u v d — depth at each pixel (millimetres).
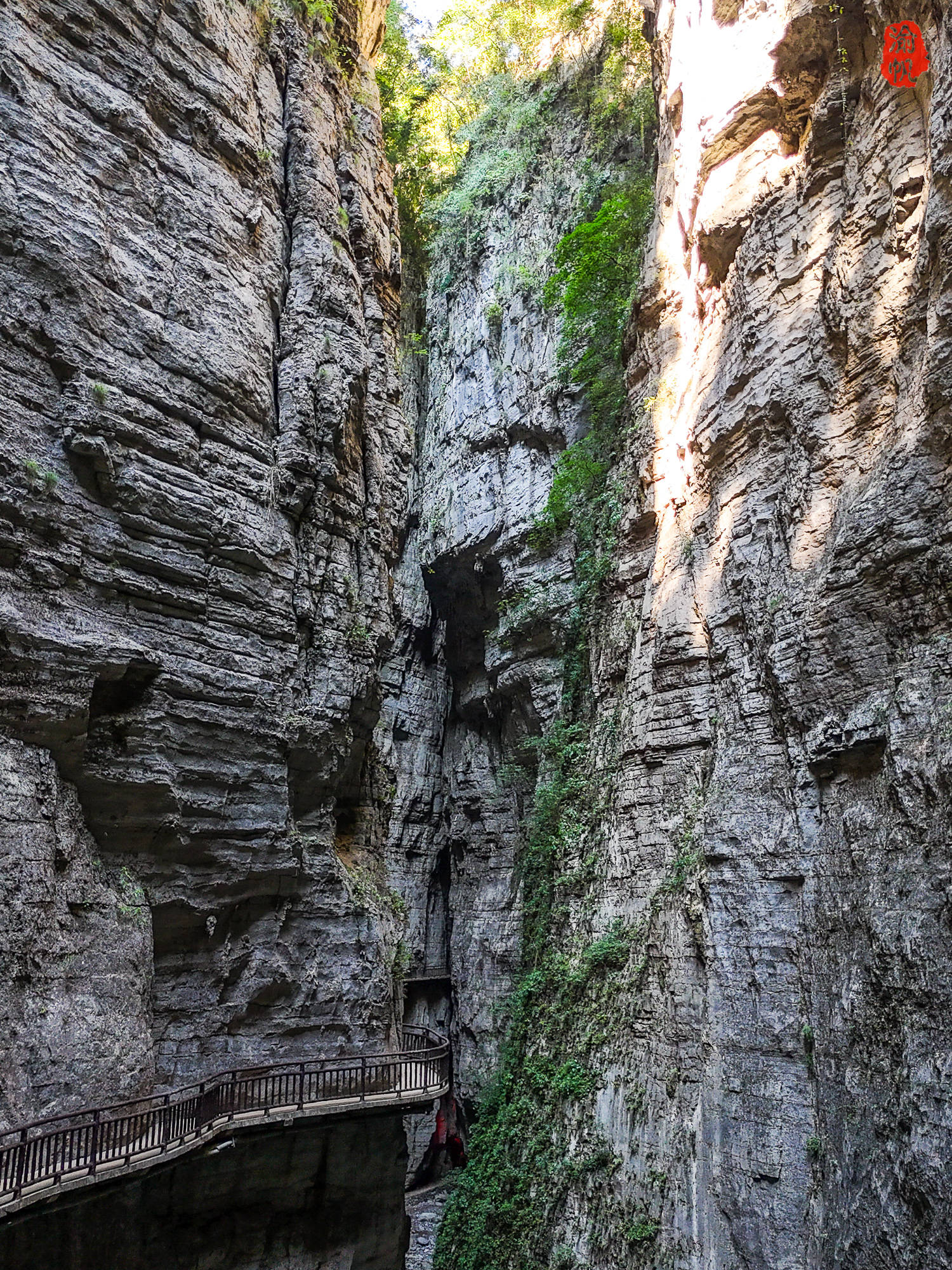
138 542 13719
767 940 13250
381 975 16766
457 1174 21750
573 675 24438
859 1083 10648
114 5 14938
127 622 13438
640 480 20953
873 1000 10594
